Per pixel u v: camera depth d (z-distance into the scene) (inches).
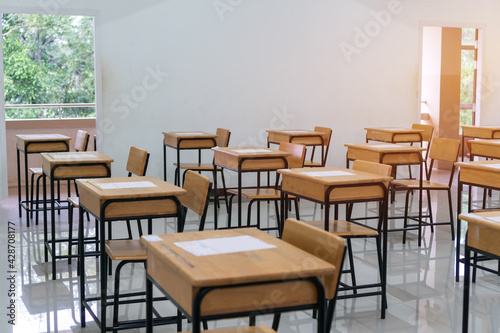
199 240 85.9
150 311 87.8
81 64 368.8
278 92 309.0
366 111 329.4
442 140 220.4
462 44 392.5
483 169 165.5
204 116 296.2
